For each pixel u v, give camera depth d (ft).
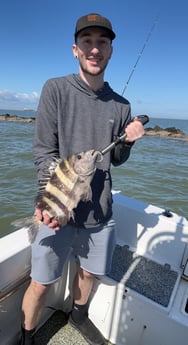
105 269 7.48
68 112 6.70
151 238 9.27
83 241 7.27
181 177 35.40
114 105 7.13
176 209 23.94
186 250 8.65
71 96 6.67
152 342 7.47
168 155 55.01
